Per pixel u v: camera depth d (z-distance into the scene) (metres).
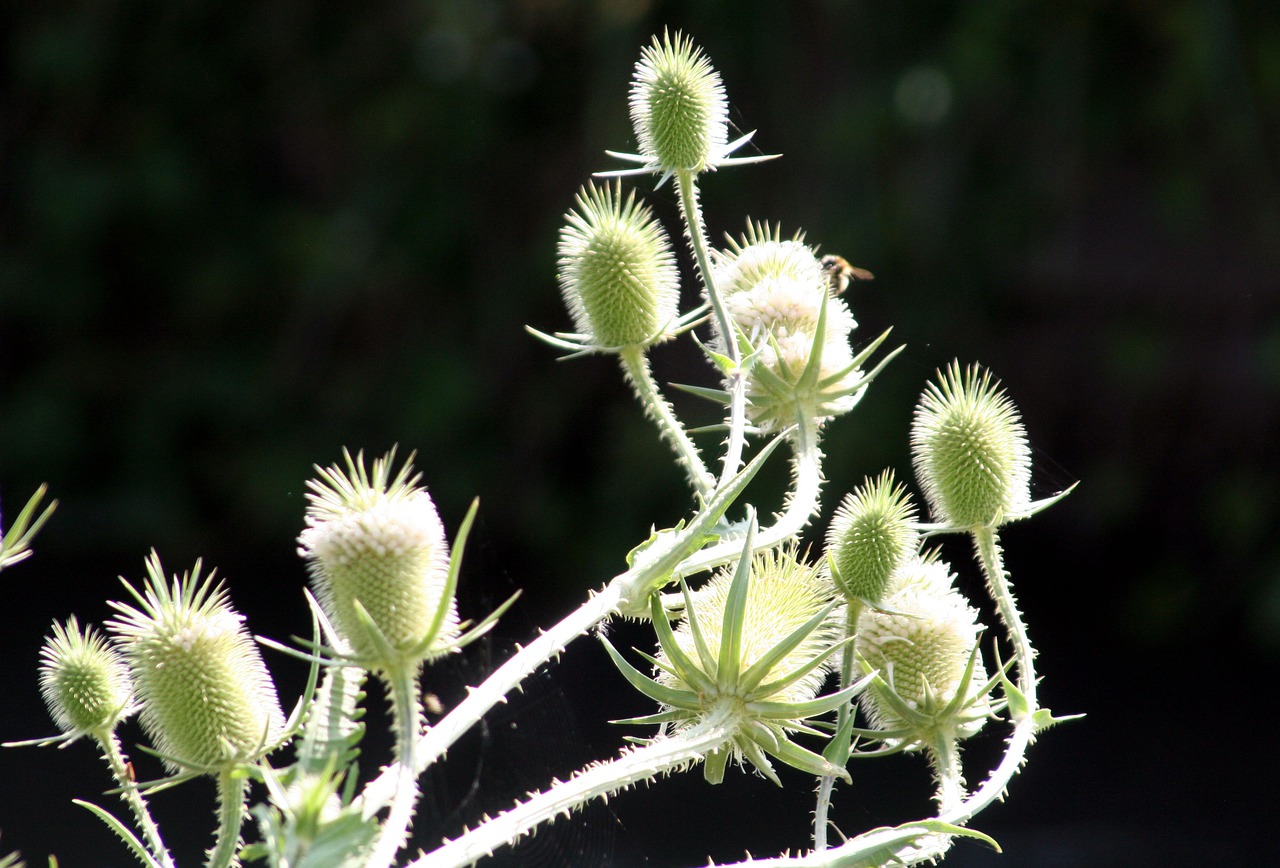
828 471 13.52
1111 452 15.14
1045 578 15.49
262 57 17.20
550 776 8.70
